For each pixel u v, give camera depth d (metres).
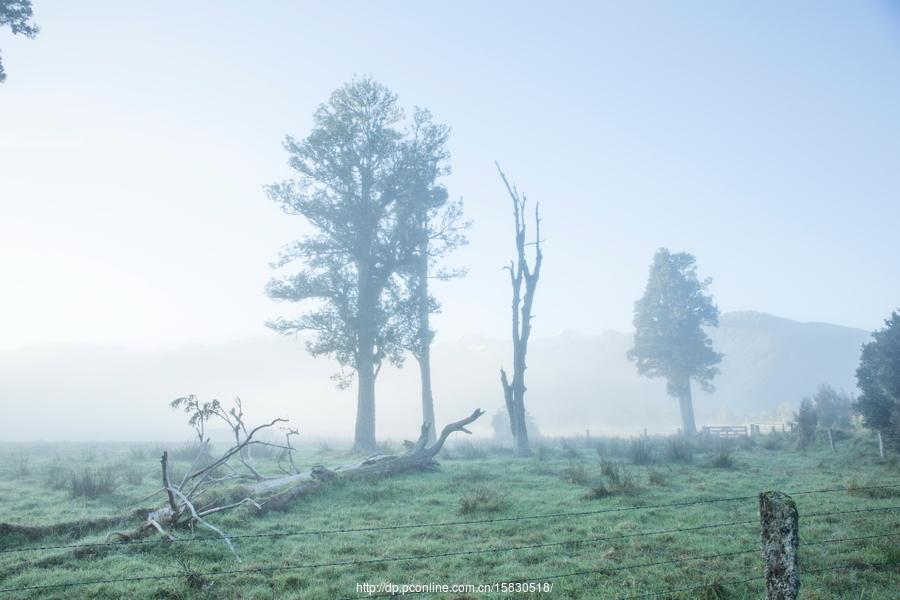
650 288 56.25
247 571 7.36
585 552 8.17
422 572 7.34
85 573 7.29
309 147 30.73
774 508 4.45
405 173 31.64
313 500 12.65
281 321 31.23
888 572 7.02
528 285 27.03
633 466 18.67
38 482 15.91
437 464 18.62
